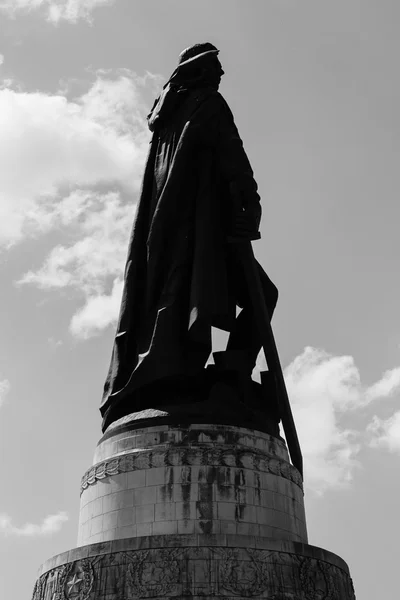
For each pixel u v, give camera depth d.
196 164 36.91
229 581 26.70
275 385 35.00
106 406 34.28
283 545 28.16
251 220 35.72
